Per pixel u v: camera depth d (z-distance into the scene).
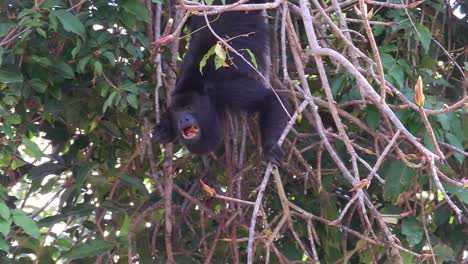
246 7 3.25
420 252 4.76
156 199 4.93
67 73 4.24
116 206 4.56
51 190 5.23
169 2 4.83
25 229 3.72
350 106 4.90
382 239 4.68
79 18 4.25
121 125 4.89
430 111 3.31
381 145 4.82
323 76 3.37
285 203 4.04
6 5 4.25
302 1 3.49
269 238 3.95
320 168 4.58
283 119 4.66
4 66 4.12
